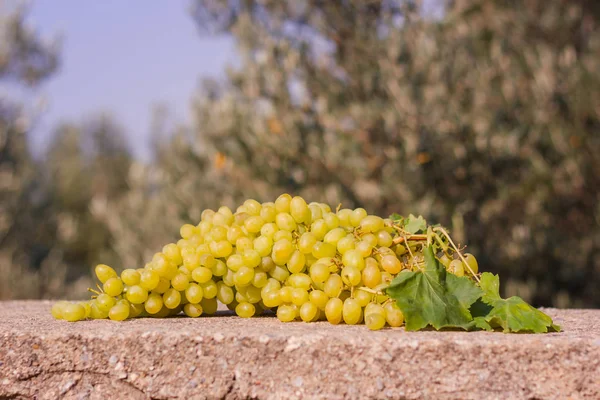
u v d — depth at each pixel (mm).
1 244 3547
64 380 776
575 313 965
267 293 856
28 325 819
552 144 2414
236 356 762
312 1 2494
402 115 2180
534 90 2406
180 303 888
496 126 2312
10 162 3604
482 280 850
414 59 2254
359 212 877
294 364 755
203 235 897
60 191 5473
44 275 3682
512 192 2387
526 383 741
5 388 778
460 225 2143
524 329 791
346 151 2270
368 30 2404
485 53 2574
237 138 2363
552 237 2473
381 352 748
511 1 2635
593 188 2492
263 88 2332
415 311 794
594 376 741
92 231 5293
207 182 2475
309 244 852
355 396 746
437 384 744
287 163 2336
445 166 2283
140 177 3010
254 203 896
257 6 2580
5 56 3490
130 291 855
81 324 828
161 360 768
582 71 2428
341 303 829
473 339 750
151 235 2646
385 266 836
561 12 2623
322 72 2416
